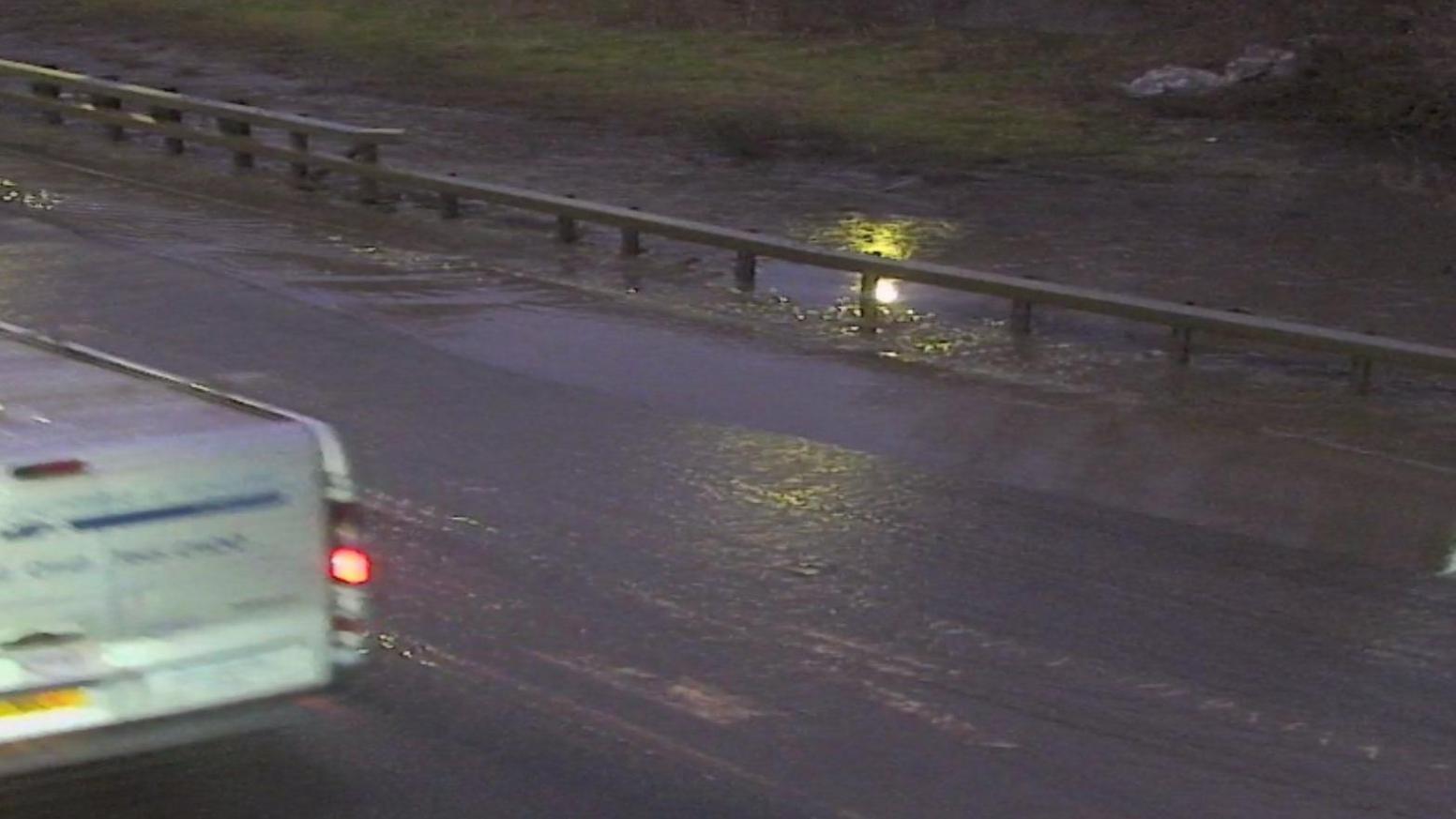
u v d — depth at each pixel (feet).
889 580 42.22
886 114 128.88
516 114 128.47
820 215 100.01
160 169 101.14
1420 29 143.13
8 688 26.68
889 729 34.01
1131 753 33.17
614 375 61.46
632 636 38.32
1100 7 156.35
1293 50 140.26
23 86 129.70
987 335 71.10
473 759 32.42
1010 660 37.52
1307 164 116.06
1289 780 32.24
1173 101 131.85
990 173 112.57
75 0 180.86
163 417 29.43
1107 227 99.14
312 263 78.28
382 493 47.70
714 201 102.78
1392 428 58.39
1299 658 38.09
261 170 102.27
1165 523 47.14
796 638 38.47
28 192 92.73
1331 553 45.14
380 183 92.48
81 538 27.12
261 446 28.55
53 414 29.43
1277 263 92.07
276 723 29.22
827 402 58.85
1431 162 116.67
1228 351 70.49
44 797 30.66
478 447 52.24
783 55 149.89
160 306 69.05
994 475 51.26
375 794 31.07
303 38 160.25
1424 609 41.27
